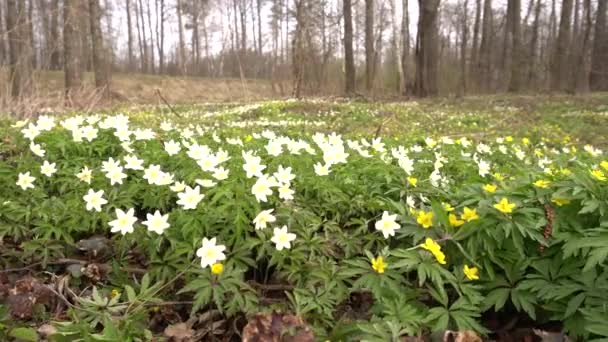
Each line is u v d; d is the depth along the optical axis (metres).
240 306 0.47
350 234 0.60
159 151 0.76
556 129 1.97
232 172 0.62
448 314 0.46
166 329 0.47
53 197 0.65
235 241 0.54
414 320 0.44
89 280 0.56
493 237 0.51
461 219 0.54
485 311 0.53
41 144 0.76
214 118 2.33
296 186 0.66
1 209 0.60
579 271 0.47
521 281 0.50
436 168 0.79
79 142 0.76
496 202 0.54
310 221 0.58
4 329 0.44
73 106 1.94
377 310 0.47
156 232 0.53
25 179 0.64
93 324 0.44
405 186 0.67
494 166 0.94
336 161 0.68
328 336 0.45
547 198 0.54
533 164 1.00
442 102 3.32
